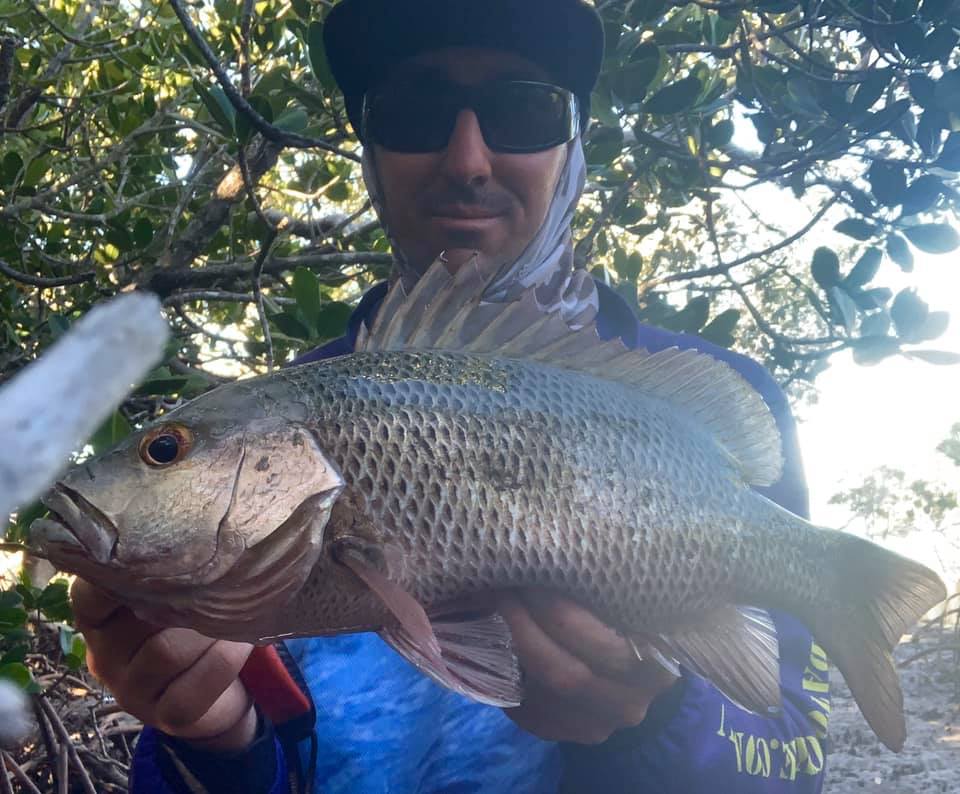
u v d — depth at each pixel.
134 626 1.33
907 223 3.21
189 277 3.93
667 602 1.36
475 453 1.26
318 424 1.21
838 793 5.45
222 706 1.55
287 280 4.56
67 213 4.14
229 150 4.08
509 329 1.40
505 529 1.25
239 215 4.83
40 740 4.30
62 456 0.13
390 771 1.70
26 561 3.38
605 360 1.44
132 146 4.59
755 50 3.33
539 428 1.30
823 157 3.24
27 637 3.15
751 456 1.52
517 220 1.95
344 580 1.20
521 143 1.91
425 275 1.39
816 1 3.15
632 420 1.38
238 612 1.18
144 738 1.78
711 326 3.26
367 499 1.20
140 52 4.69
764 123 3.41
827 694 1.79
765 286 5.71
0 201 4.47
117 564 1.15
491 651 1.25
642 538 1.33
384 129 1.93
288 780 1.70
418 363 1.30
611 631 1.31
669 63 3.90
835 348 3.07
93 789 3.99
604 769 1.57
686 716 1.59
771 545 1.45
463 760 1.70
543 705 1.38
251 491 1.17
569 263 2.08
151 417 3.46
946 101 2.87
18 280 3.85
